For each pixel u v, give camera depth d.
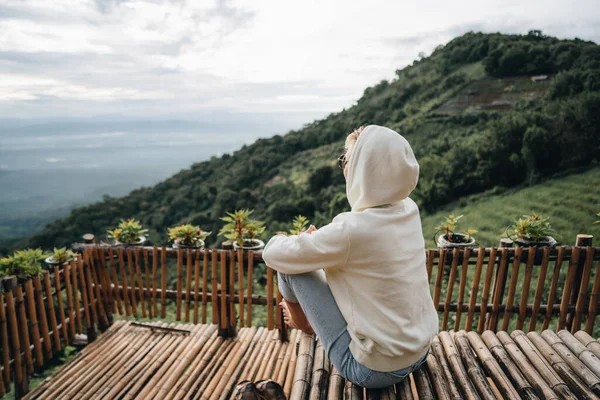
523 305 2.73
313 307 1.51
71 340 3.15
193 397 2.47
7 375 2.60
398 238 1.31
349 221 1.30
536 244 2.73
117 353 2.98
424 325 1.38
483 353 1.87
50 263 3.02
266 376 2.62
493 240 11.98
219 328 3.09
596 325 4.10
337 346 1.48
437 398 1.64
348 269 1.34
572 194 13.23
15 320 2.60
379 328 1.32
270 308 2.96
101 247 3.21
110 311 3.33
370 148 1.30
